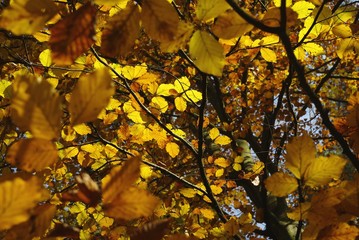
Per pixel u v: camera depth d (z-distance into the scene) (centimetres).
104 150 535
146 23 133
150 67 531
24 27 124
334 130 163
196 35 142
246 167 920
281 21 144
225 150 1016
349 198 145
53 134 115
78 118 116
